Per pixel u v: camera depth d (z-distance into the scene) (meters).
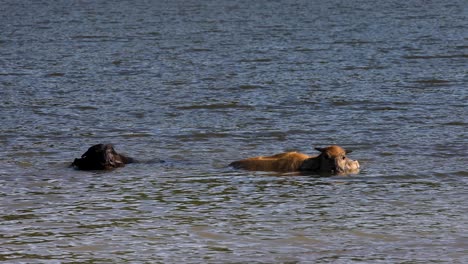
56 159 43.03
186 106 60.34
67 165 41.47
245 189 36.06
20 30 132.50
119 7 199.38
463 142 46.44
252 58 90.19
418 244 28.66
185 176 38.59
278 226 30.75
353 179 37.91
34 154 44.28
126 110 58.81
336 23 141.62
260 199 34.44
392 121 53.41
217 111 58.38
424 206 33.25
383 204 33.62
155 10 186.75
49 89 69.12
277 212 32.56
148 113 57.72
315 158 39.69
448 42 104.81
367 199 34.41
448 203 33.69
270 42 108.19
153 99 63.59
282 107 59.56
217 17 161.88
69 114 57.25
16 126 52.66
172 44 107.88
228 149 45.72
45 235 29.67
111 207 33.28
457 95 64.25
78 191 35.84
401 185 36.72
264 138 48.81
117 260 27.16
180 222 31.23
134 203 33.84
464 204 33.47
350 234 29.81
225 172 39.41
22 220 31.45
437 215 32.00
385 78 74.06
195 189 36.09
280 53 95.06
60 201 34.19
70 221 31.31
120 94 66.25
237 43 107.62
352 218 31.72
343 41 108.19
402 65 83.44
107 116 56.50
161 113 57.66
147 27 138.12
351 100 62.12
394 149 44.84
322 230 30.23
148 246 28.52
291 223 31.09
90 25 143.12
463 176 38.31
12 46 106.62
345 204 33.66
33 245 28.58
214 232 30.03
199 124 53.41
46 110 58.81
